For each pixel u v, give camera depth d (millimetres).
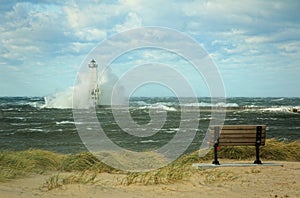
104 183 8297
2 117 49406
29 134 29734
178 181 8484
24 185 8148
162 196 7074
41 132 31078
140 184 8203
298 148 13266
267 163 11305
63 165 11062
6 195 6930
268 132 32344
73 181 8258
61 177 8859
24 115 53219
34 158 11062
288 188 7859
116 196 7016
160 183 8297
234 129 10977
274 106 82750
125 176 9430
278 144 13469
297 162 11781
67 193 7203
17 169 9828
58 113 57469
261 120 46656
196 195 7191
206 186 8016
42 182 8539
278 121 45281
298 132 32312
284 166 10852
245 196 7141
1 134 29703
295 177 9133
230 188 7836
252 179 8844
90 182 8195
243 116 53781
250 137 11062
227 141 10992
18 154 11391
